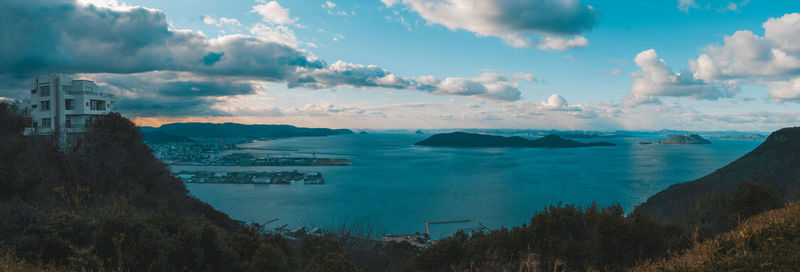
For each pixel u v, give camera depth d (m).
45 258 10.62
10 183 16.25
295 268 14.34
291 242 22.44
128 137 44.25
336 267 12.64
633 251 13.01
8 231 11.68
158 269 10.51
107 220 11.21
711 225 15.49
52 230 11.10
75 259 10.00
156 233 11.47
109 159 37.12
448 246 17.84
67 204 18.86
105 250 10.70
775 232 8.00
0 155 21.86
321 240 18.44
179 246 11.55
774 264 6.90
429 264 17.83
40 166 29.20
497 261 14.55
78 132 52.34
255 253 13.57
